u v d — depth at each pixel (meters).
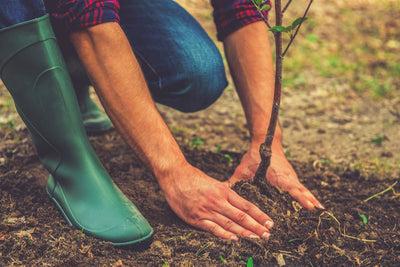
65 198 2.18
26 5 2.01
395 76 4.71
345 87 4.42
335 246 2.18
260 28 2.41
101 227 2.08
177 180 2.15
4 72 2.07
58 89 2.07
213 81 2.50
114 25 2.01
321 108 4.04
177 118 3.63
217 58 2.52
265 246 2.12
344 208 2.49
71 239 2.09
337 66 4.77
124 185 2.54
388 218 2.47
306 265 2.09
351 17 5.91
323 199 2.60
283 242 2.16
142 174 2.66
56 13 2.05
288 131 3.64
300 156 3.28
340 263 2.12
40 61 2.04
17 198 2.38
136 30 2.48
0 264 1.99
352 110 4.04
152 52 2.47
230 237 2.12
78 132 2.12
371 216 2.46
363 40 5.42
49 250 2.05
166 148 2.13
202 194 2.15
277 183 2.34
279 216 2.24
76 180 2.15
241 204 2.15
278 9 2.08
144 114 2.08
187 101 2.54
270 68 2.43
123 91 2.04
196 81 2.46
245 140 3.41
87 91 3.04
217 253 2.08
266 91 2.41
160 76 2.49
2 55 2.04
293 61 4.80
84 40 2.02
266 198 2.28
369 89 4.41
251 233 2.13
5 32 2.01
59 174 2.19
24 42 2.01
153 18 2.48
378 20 5.92
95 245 2.06
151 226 2.22
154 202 2.43
